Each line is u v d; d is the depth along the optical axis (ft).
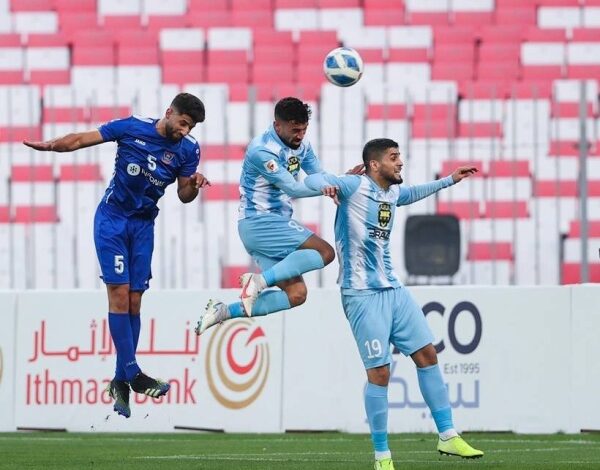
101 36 224.94
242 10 232.53
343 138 202.28
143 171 91.71
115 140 92.32
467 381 126.72
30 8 232.32
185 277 192.75
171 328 131.13
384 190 84.94
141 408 131.23
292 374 128.98
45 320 133.28
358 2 230.48
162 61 222.48
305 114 89.35
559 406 125.70
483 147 199.52
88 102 205.05
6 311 134.10
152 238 94.68
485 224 192.65
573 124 203.82
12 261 196.95
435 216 157.07
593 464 89.40
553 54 220.02
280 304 90.99
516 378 126.31
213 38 223.51
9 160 202.08
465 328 127.03
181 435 127.24
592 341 124.98
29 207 199.93
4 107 205.57
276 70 219.41
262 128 202.08
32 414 132.98
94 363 132.05
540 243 193.06
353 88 203.82
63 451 106.73
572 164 199.11
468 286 127.44
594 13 226.38
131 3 231.91
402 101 203.92
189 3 233.35
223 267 192.75
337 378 128.26
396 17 228.02
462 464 89.97
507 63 219.82
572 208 196.65
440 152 199.41
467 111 205.16
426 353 85.81
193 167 94.12
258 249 93.35
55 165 201.26
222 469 86.07
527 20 226.99
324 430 128.16
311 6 230.27
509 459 95.20
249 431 129.29
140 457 98.84
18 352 133.69
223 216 195.11
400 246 189.67
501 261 191.83
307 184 85.46
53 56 222.69
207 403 130.21
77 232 197.88
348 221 84.17
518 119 202.90
